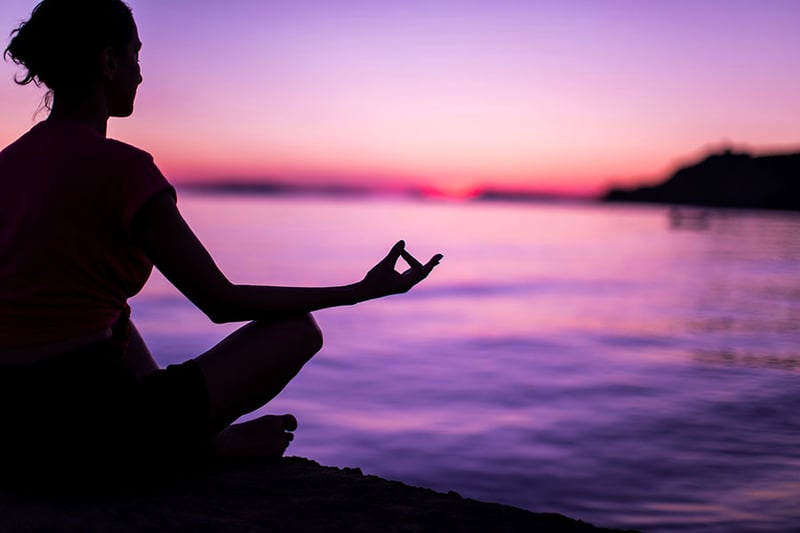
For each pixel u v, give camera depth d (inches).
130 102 63.1
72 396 55.8
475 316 837.2
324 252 1974.7
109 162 55.0
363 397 393.7
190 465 71.2
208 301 59.2
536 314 856.3
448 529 55.7
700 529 192.9
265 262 1609.3
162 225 55.7
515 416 345.1
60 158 55.2
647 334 674.2
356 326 740.0
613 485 237.5
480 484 245.0
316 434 316.2
